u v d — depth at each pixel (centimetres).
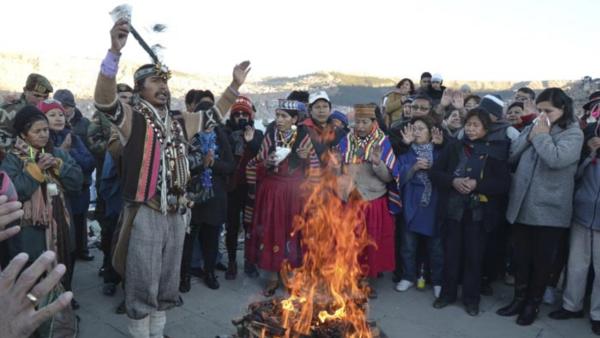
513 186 397
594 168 377
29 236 314
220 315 388
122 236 294
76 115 510
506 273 493
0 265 310
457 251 414
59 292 316
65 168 340
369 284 461
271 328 265
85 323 367
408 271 455
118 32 259
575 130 368
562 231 386
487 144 407
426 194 435
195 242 470
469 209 404
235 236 469
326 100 446
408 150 452
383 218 434
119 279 424
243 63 341
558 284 483
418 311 409
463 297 415
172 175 297
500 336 368
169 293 312
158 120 295
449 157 419
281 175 427
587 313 411
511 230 433
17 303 93
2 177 252
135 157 285
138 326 300
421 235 457
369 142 432
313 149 427
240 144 466
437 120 475
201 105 438
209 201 415
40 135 320
